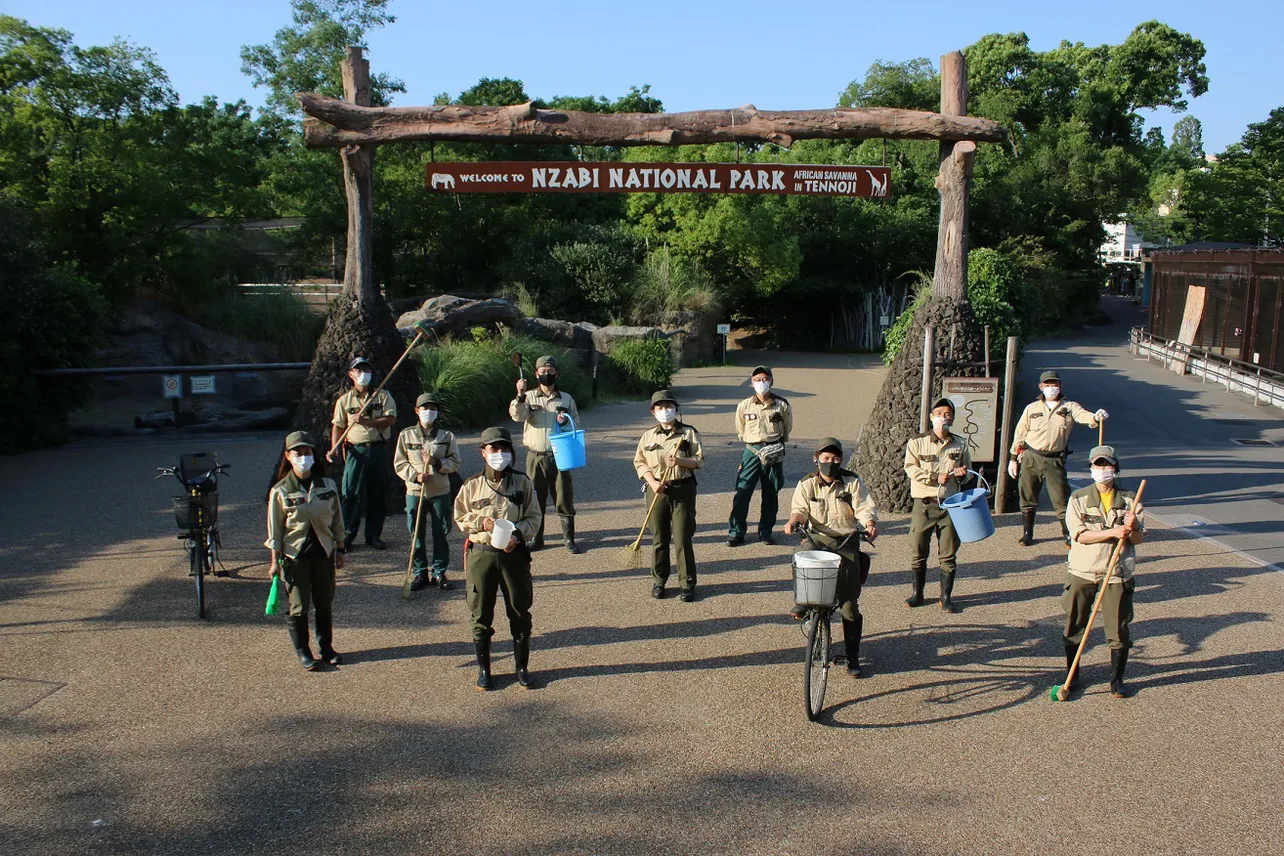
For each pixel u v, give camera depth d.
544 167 10.47
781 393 22.00
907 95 49.59
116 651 7.09
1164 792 5.19
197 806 5.07
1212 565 9.10
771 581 8.71
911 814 4.99
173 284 21.38
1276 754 5.57
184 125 21.36
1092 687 6.48
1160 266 29.50
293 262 29.03
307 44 37.41
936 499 7.84
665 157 32.97
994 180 43.91
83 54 19.95
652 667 6.85
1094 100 56.59
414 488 8.30
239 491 12.04
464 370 17.22
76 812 5.01
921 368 11.18
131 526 10.40
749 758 5.57
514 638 6.50
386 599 8.26
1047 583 8.62
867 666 6.88
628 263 30.12
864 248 38.31
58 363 15.29
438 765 5.49
